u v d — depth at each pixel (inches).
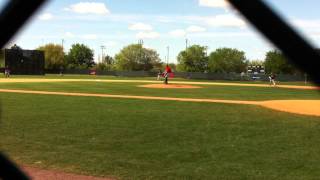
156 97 1146.0
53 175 343.0
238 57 3846.0
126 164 382.9
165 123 629.3
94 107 847.7
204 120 664.4
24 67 3206.2
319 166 378.9
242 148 455.5
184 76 3415.4
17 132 545.0
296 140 502.6
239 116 718.5
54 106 856.9
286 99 1143.6
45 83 1878.7
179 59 3988.7
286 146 467.5
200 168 371.2
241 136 526.3
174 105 911.0
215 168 371.2
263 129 580.4
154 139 505.0
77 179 332.8
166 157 412.5
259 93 1441.9
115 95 1202.0
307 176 346.0
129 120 658.2
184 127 592.7
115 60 4456.2
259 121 657.6
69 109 804.6
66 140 495.2
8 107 826.8
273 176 345.4
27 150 438.6
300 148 457.4
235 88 1787.6
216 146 465.4
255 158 410.6
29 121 639.1
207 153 431.2
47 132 546.6
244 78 3122.5
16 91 1316.4
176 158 408.8
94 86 1697.8
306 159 406.6
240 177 342.3
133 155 420.2
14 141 486.0
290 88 1897.1
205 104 941.8
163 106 884.6
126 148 452.8
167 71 2071.9
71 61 4574.3
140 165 380.5
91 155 418.3
